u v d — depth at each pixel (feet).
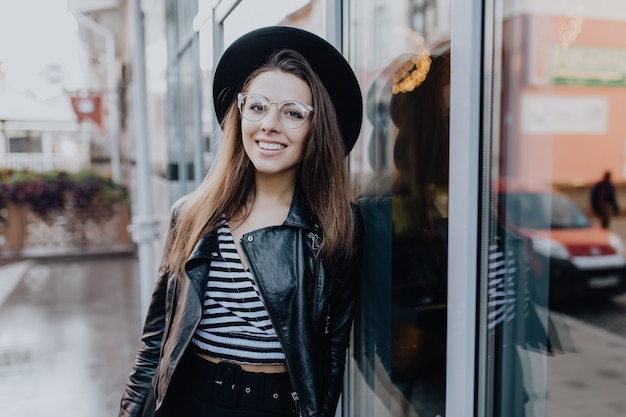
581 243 16.17
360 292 4.89
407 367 4.27
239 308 3.67
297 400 3.65
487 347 3.06
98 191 29.27
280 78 3.67
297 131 3.68
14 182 28.27
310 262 3.72
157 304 4.24
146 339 4.28
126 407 4.19
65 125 41.86
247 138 3.76
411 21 4.22
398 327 4.38
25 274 23.30
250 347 3.63
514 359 3.14
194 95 10.73
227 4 7.88
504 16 2.96
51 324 15.61
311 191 3.84
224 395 3.62
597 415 7.40
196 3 10.22
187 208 4.04
